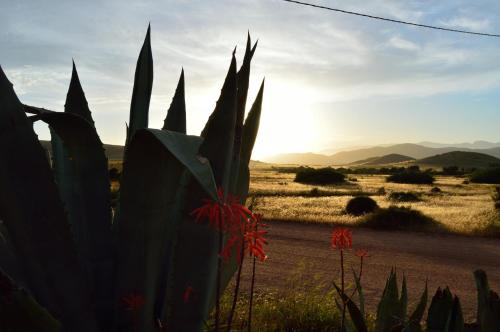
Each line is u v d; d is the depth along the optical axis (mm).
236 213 1606
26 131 2398
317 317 6465
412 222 18922
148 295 2711
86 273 2920
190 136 2033
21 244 2453
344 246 2586
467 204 31125
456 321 2598
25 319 1934
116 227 3027
